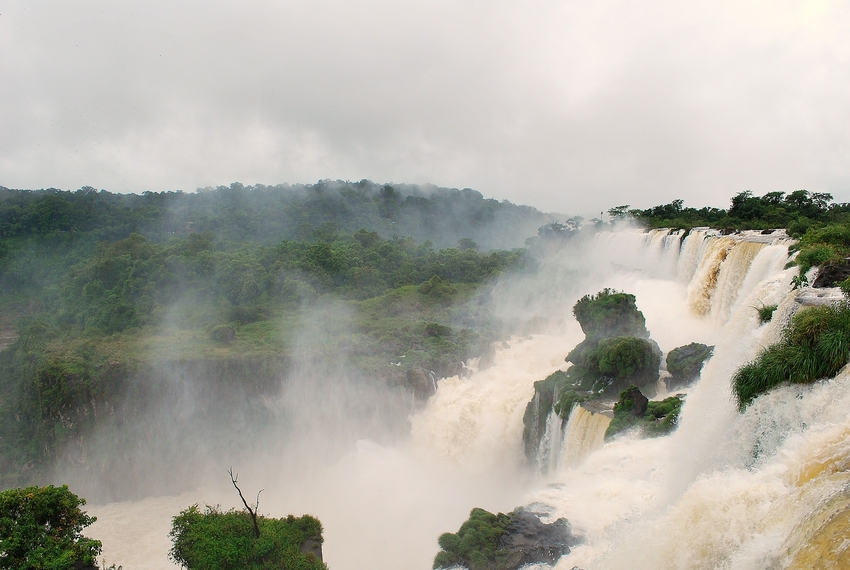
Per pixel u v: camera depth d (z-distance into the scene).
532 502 33.75
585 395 50.50
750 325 37.16
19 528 29.89
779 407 24.78
